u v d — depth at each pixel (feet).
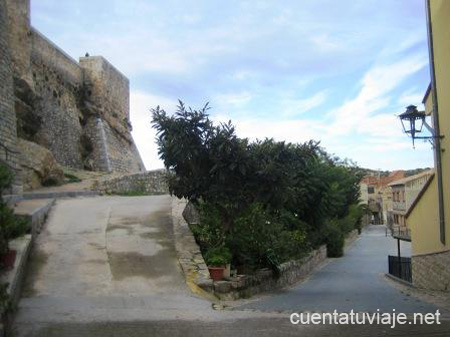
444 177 43.19
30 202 53.83
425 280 50.16
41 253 38.75
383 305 34.58
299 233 75.46
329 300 38.27
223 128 44.68
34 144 76.43
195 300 31.24
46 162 75.61
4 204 31.63
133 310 27.86
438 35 42.65
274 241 58.23
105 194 77.87
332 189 83.41
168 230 46.52
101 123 112.37
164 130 45.70
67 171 91.45
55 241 41.91
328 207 83.25
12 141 60.59
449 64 40.29
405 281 59.98
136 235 44.62
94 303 29.30
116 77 125.59
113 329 23.89
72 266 36.63
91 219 49.49
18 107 78.07
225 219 46.06
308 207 82.12
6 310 23.53
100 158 108.27
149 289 33.27
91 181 83.46
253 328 24.34
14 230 35.47
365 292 47.03
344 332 23.65
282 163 45.11
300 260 67.92
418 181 201.05
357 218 182.91
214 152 44.32
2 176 30.94
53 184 77.20
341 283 60.39
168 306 29.22
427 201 48.91
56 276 34.58
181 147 44.86
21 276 31.58
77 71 111.86
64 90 103.55
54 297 30.55
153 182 95.81
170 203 58.54
